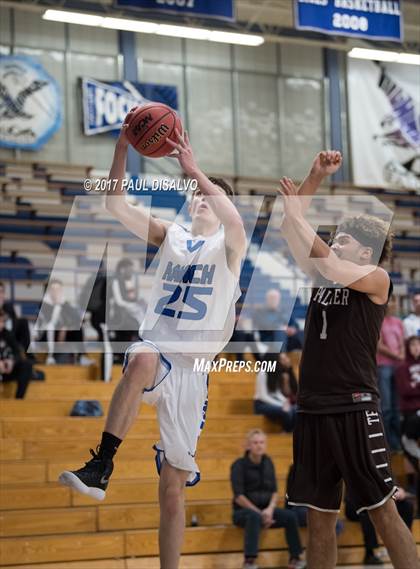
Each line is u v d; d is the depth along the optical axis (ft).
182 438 12.71
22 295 44.47
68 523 26.89
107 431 12.35
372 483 12.87
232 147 56.18
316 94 58.39
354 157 57.57
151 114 12.70
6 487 27.53
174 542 12.49
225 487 29.63
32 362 32.09
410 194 57.21
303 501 13.21
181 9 36.17
